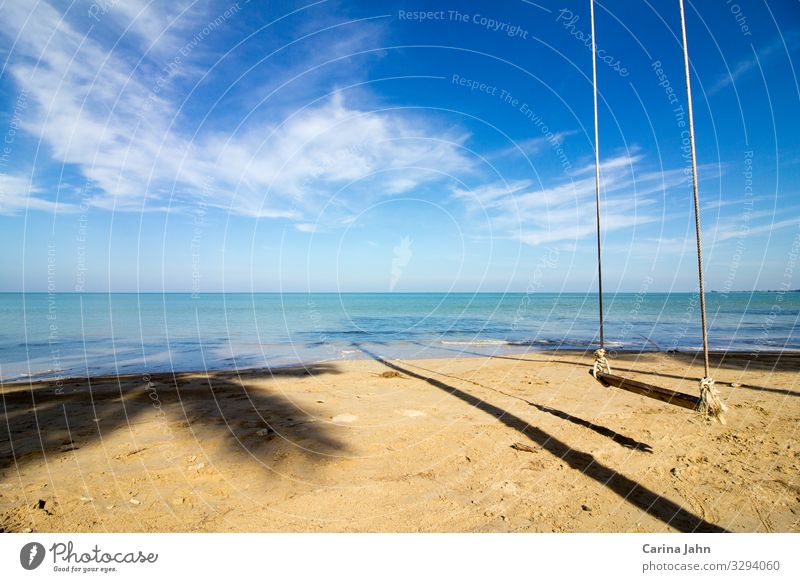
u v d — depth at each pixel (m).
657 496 3.92
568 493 3.99
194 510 3.68
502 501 3.85
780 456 4.80
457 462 4.70
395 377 9.47
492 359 12.45
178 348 15.23
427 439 5.41
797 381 8.77
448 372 10.17
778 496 3.88
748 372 9.85
